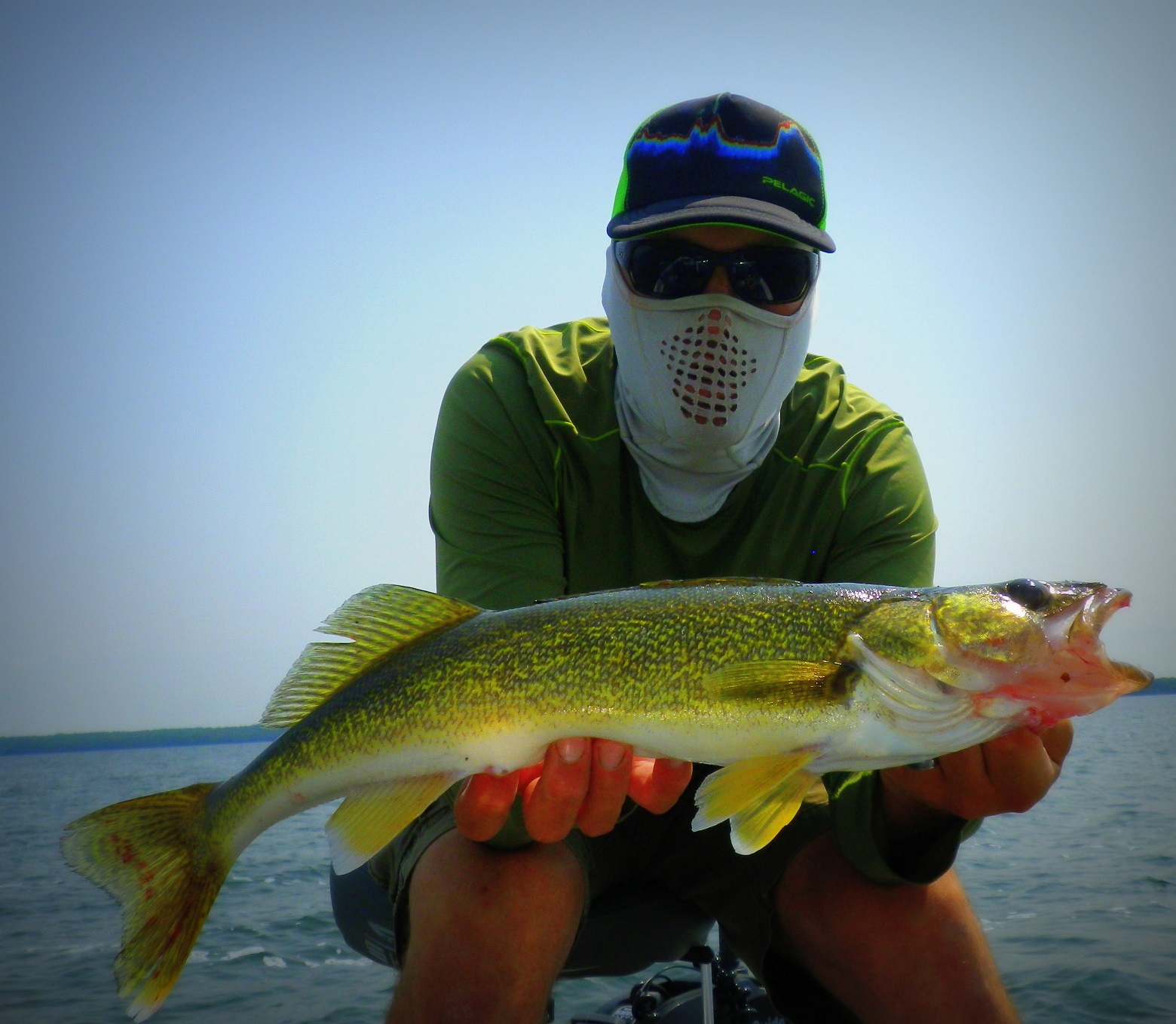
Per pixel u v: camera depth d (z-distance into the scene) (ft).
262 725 2.24
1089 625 1.98
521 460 2.61
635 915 2.53
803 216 2.73
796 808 1.98
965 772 2.06
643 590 2.13
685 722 2.00
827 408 2.79
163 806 2.23
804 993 2.48
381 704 2.11
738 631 2.04
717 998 2.84
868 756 2.00
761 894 2.47
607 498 2.66
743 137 2.67
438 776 2.07
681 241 2.57
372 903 2.57
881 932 2.28
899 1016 2.25
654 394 2.56
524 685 2.04
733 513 2.71
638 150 2.74
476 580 2.53
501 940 2.08
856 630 2.02
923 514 2.67
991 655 1.95
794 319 2.60
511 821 2.16
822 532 2.67
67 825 2.16
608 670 2.03
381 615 2.21
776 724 1.98
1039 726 1.98
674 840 2.62
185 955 2.17
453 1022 2.01
